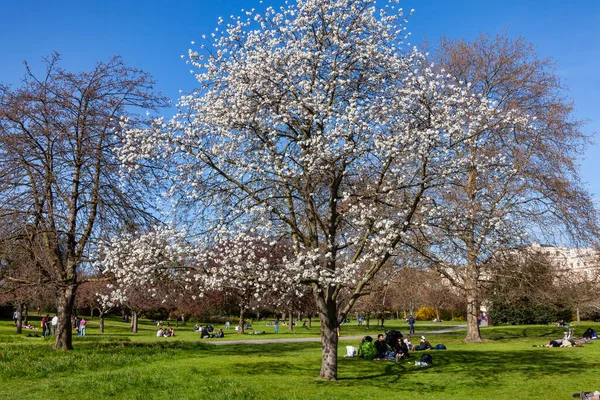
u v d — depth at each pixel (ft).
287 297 58.39
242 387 45.83
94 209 69.97
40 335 121.80
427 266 68.69
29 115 67.05
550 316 155.84
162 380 48.21
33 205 66.44
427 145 47.55
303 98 51.21
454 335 111.75
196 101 54.19
